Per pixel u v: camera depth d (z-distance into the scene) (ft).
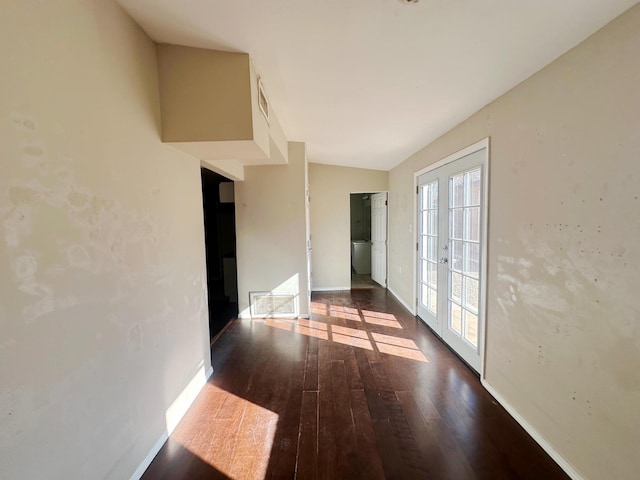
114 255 4.67
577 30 4.54
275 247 13.41
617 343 4.32
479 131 8.01
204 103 6.11
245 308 13.67
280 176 13.14
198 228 8.00
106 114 4.54
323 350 10.27
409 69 6.22
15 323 3.11
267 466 5.52
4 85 3.03
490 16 4.42
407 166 14.46
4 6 3.04
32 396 3.29
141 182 5.45
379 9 4.49
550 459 5.57
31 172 3.31
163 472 5.41
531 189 6.04
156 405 5.84
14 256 3.11
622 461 4.29
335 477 5.26
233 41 5.65
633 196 4.04
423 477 5.24
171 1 4.64
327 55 5.90
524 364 6.35
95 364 4.23
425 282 12.59
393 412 6.95
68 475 3.75
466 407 7.09
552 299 5.53
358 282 20.65
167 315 6.32
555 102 5.37
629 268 4.12
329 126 10.48
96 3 4.37
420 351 10.07
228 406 7.29
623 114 4.15
